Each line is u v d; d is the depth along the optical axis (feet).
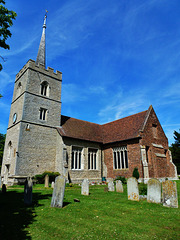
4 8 31.58
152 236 17.70
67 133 82.53
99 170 88.07
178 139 161.48
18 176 65.31
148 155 77.66
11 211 26.50
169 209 27.86
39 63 85.61
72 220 22.53
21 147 70.38
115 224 21.16
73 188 57.72
